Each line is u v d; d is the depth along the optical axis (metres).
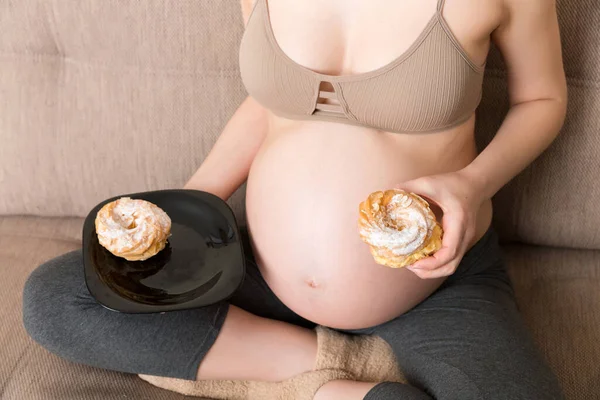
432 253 0.92
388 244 0.88
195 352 1.07
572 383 1.12
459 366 1.00
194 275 1.08
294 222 1.05
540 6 0.97
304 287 1.08
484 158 1.02
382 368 1.11
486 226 1.17
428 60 0.95
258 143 1.22
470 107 1.03
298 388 1.09
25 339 1.18
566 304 1.26
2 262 1.37
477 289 1.13
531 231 1.36
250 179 1.15
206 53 1.35
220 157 1.23
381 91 0.97
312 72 0.99
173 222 1.16
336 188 1.02
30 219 1.52
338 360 1.10
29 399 1.08
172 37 1.34
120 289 1.04
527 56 1.04
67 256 1.15
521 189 1.33
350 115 1.01
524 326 1.09
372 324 1.10
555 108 1.08
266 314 1.21
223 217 1.14
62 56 1.41
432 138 1.04
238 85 1.36
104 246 1.06
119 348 1.05
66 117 1.41
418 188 0.94
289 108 1.05
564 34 1.23
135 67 1.38
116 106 1.40
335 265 1.04
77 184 1.46
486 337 1.03
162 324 1.05
